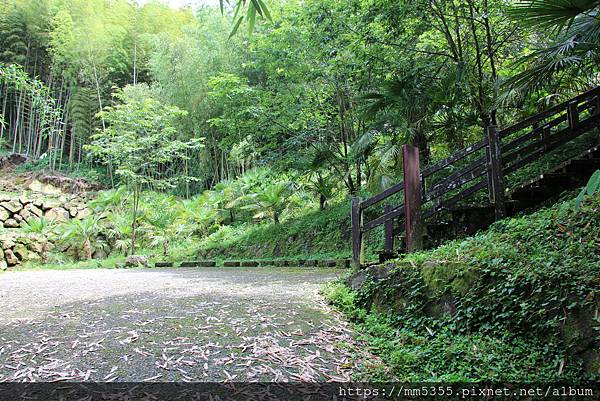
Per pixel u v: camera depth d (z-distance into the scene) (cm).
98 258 1306
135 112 1210
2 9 1830
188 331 307
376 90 763
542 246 300
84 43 1714
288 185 1156
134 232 1247
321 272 690
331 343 288
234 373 236
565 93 636
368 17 645
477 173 434
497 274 277
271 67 970
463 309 286
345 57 756
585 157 464
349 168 1006
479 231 408
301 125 1016
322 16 741
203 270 850
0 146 1925
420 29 671
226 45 1280
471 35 703
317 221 1016
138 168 1254
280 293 457
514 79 445
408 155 409
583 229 302
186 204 1491
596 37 378
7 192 1543
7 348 274
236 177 1689
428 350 265
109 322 337
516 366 229
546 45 605
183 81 1593
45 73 2027
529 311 249
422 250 396
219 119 1031
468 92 637
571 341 224
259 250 1093
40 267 1101
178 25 2155
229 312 363
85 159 1983
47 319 354
